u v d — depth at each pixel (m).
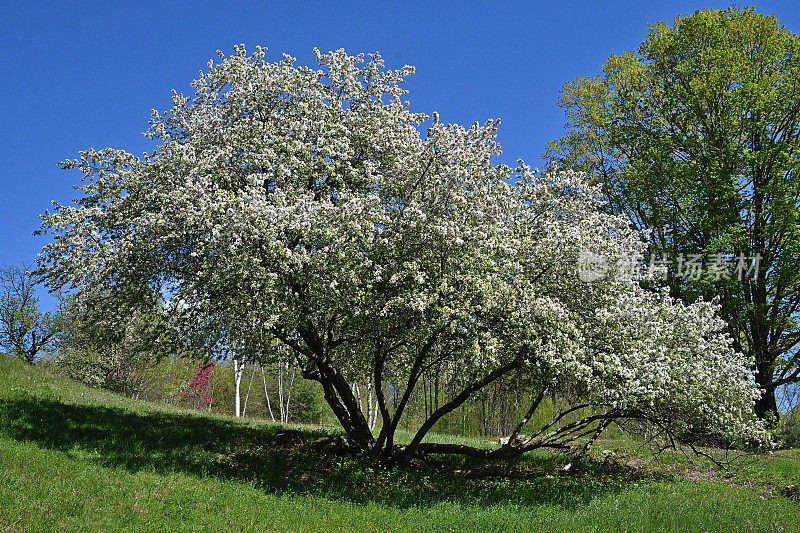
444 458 15.78
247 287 11.19
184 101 14.74
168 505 8.65
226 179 12.84
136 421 15.10
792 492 12.70
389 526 8.79
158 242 11.85
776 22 22.50
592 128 26.66
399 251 11.47
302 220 10.97
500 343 10.83
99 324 14.88
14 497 7.88
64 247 11.84
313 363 14.08
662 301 12.89
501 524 8.96
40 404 14.63
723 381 12.03
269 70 14.02
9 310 34.94
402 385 19.05
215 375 43.16
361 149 14.09
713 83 21.41
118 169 13.20
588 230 12.14
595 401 11.31
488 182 12.48
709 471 15.45
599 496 11.05
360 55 14.78
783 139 22.00
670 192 22.89
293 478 11.62
